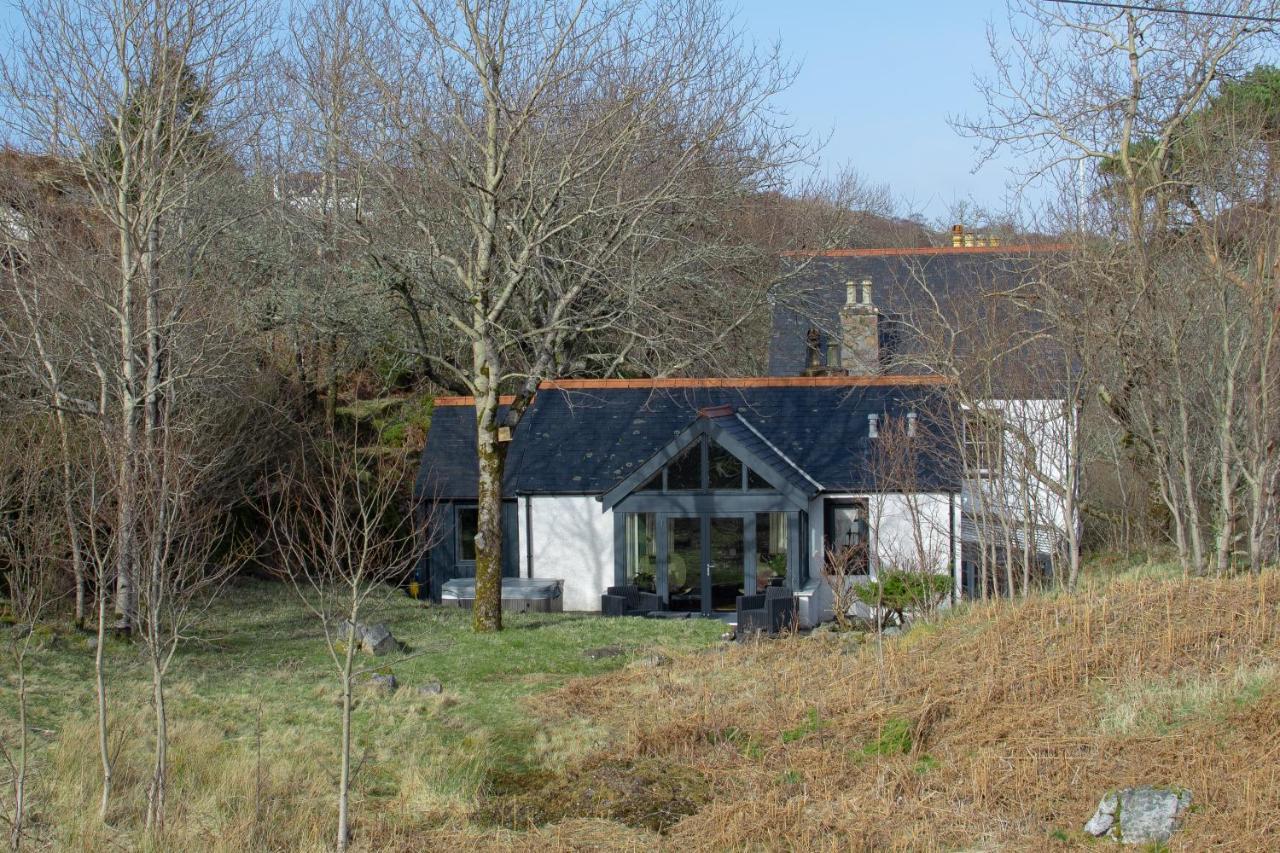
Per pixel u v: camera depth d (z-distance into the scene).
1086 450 20.73
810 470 25.12
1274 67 22.11
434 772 11.71
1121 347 16.81
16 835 9.29
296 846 9.88
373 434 32.50
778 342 32.66
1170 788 9.17
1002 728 11.12
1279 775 9.14
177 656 17.25
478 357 20.14
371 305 22.11
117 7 18.03
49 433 16.62
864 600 19.66
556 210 20.70
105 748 10.10
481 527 20.25
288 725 13.57
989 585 22.30
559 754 12.47
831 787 10.56
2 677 14.41
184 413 17.92
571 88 21.41
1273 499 15.32
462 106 20.91
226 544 25.09
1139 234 16.98
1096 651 12.52
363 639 18.08
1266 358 14.29
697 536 24.67
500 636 19.48
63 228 21.95
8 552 13.85
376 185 20.98
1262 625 12.35
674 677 15.57
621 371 32.09
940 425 21.56
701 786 11.23
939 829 9.38
